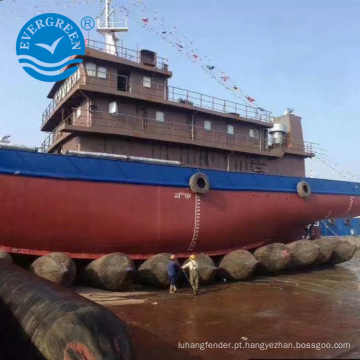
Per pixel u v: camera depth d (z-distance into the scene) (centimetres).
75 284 1612
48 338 540
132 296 1470
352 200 2709
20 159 1441
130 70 2367
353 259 3005
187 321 1128
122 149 2222
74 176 1527
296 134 3238
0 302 723
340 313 1231
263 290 1633
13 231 1434
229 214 1939
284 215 2222
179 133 2466
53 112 2534
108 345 515
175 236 1775
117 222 1614
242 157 2770
